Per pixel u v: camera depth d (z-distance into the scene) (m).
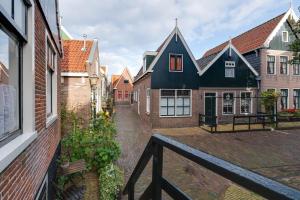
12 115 2.51
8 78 2.42
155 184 1.56
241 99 16.05
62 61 10.82
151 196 1.63
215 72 15.56
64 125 9.42
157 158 1.55
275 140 10.81
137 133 12.62
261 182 0.72
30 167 2.77
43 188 3.67
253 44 18.05
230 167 0.88
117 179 4.94
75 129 8.04
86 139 6.57
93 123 9.44
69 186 5.20
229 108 15.87
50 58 5.06
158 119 14.59
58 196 4.64
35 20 3.25
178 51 14.95
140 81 20.56
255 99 16.23
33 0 3.02
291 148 9.23
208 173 6.31
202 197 4.88
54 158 5.01
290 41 17.38
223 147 9.45
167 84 14.77
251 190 0.76
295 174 6.23
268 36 16.83
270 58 17.09
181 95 15.09
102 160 6.02
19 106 2.77
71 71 10.52
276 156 8.04
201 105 15.34
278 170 6.58
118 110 27.94
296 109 16.80
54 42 5.41
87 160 6.12
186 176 6.10
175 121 14.83
